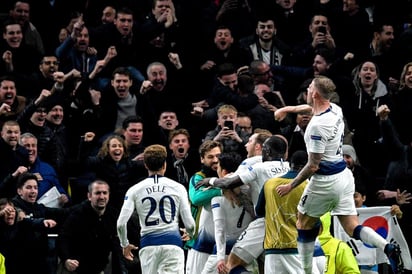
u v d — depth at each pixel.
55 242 26.88
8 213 25.94
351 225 22.67
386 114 29.14
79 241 26.53
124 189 27.81
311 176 22.22
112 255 26.88
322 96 22.05
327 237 24.84
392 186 29.03
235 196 23.80
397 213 27.33
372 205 28.83
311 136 21.84
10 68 31.50
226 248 24.05
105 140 28.31
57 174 28.92
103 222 26.75
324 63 32.09
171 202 24.36
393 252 22.17
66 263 26.23
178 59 31.89
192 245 25.53
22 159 27.97
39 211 26.91
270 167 23.05
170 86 31.12
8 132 27.94
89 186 26.75
